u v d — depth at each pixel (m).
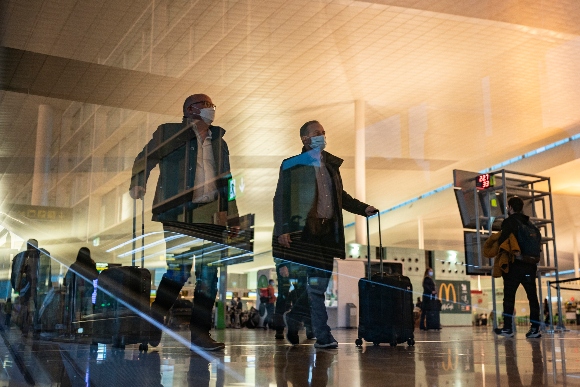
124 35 9.79
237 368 1.94
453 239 5.73
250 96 10.98
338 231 3.50
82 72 11.46
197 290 3.01
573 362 2.11
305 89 11.02
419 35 9.70
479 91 11.25
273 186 3.58
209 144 3.24
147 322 2.94
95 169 16.03
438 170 12.27
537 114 11.27
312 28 9.36
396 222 11.63
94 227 16.77
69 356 2.48
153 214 3.19
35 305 5.09
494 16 9.04
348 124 11.52
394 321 3.17
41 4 8.85
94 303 3.28
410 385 1.46
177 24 9.37
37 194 17.48
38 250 5.40
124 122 13.55
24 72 11.64
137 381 1.62
